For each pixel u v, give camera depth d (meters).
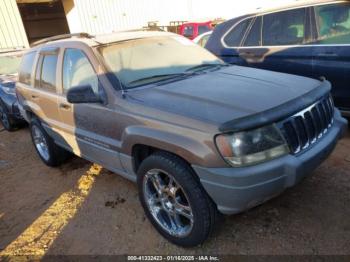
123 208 3.52
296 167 2.34
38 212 3.70
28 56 4.84
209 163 2.33
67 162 4.89
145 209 3.03
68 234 3.24
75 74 3.55
